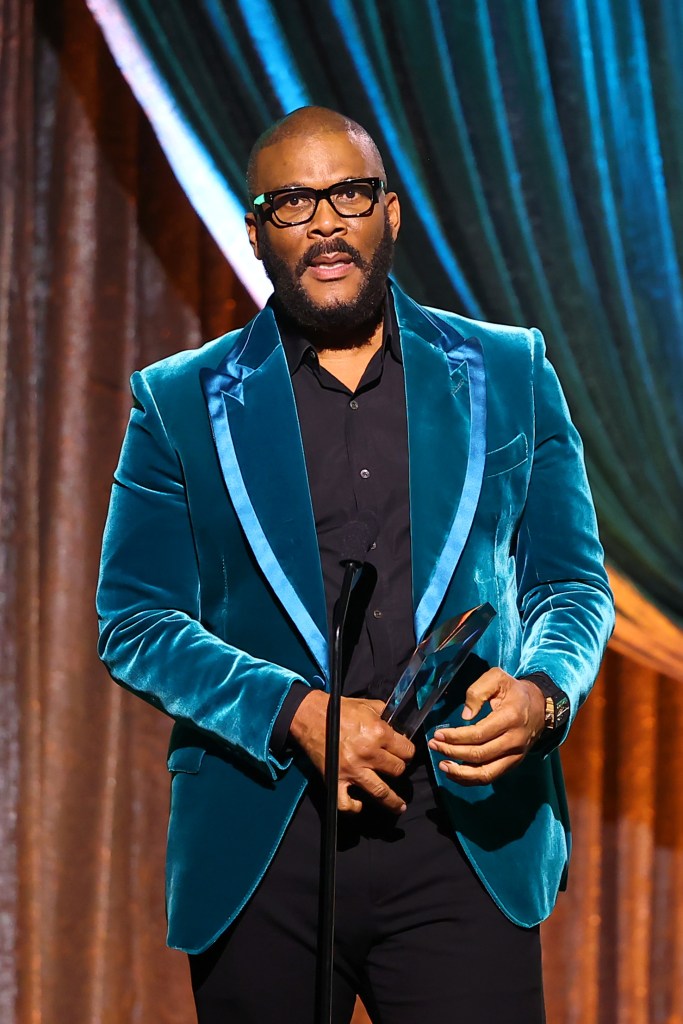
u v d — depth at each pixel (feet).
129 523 19.07
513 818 18.02
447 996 17.53
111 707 33.73
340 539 17.75
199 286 34.94
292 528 17.93
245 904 17.69
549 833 18.34
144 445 19.15
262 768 17.08
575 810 35.63
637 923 35.55
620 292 31.09
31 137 32.94
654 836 36.17
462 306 30.53
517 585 19.29
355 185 18.30
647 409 31.22
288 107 30.09
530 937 17.95
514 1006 17.52
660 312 31.24
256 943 17.87
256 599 18.21
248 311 35.17
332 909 14.80
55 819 33.19
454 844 17.84
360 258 18.29
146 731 34.60
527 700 16.43
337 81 30.07
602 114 31.22
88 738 33.53
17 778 32.07
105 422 34.12
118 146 34.32
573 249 30.89
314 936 17.81
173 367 19.56
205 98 30.17
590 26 31.22
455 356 18.86
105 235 34.30
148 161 34.78
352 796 17.74
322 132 18.52
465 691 17.98
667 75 31.22
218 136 30.17
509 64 30.73
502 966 17.60
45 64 34.14
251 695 17.19
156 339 34.81
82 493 33.78
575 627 18.02
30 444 32.55
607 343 31.14
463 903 17.74
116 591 18.88
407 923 17.78
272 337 19.20
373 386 18.88
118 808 34.22
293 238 18.31
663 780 36.19
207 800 18.17
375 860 17.66
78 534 33.68
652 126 31.24
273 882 17.83
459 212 30.40
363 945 17.98
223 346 19.66
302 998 17.92
